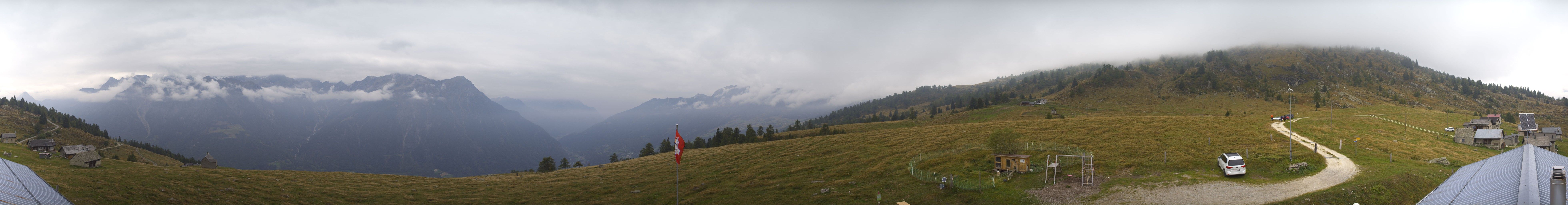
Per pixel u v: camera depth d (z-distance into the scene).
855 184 59.00
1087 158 59.66
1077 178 51.34
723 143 181.38
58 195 34.56
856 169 69.19
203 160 84.75
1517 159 27.78
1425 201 25.06
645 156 162.38
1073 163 59.69
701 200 57.75
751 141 172.75
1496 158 30.64
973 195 48.00
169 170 67.06
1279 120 99.44
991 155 66.56
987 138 87.94
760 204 53.50
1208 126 88.25
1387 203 38.31
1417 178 44.41
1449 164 51.44
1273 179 46.16
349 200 59.66
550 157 137.38
